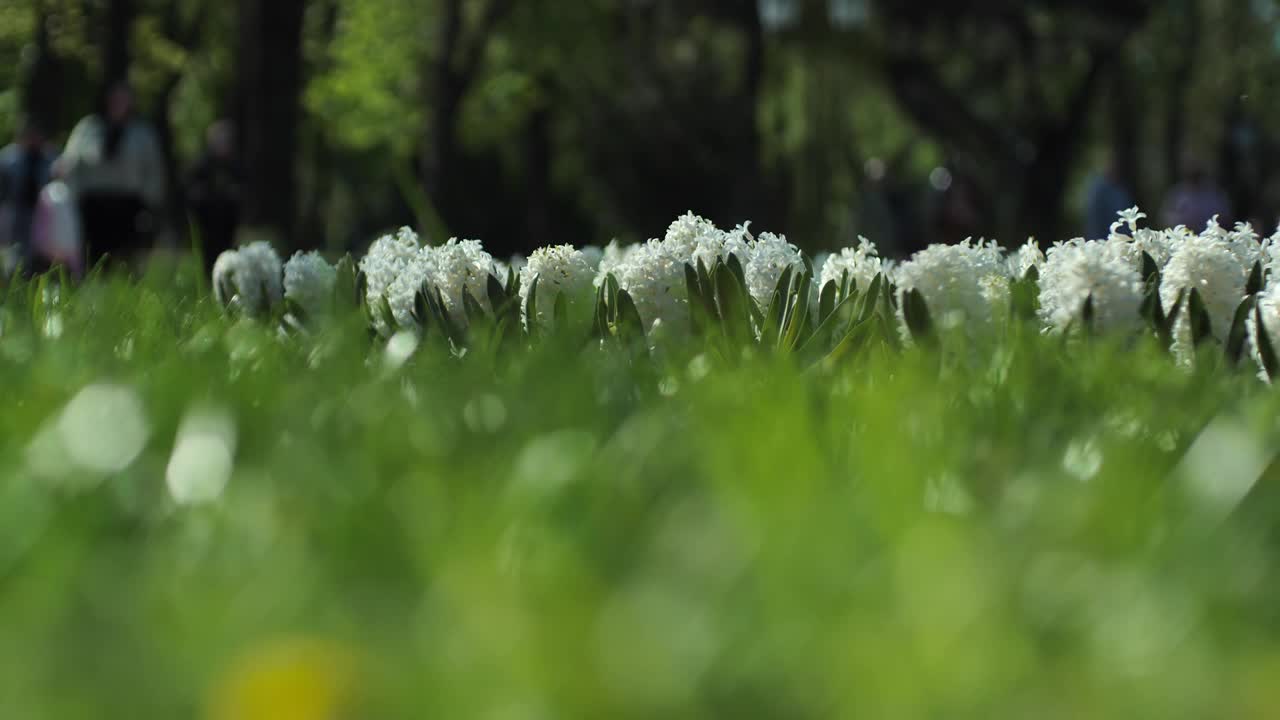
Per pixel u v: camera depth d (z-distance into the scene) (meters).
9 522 1.65
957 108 40.72
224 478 1.96
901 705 0.98
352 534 1.61
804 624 1.14
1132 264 5.11
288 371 3.80
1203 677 1.00
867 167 26.77
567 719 0.97
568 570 1.34
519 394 3.12
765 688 1.01
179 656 1.05
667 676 0.99
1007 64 41.03
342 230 59.91
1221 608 1.28
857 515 1.67
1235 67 45.94
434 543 1.45
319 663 1.02
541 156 52.97
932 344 4.42
